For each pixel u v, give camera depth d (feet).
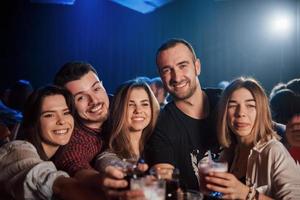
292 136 8.50
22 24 32.63
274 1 30.42
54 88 7.85
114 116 8.64
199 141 9.16
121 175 5.57
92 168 8.16
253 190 6.52
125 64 35.06
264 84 31.55
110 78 35.17
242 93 7.63
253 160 7.38
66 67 8.91
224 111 7.89
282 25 30.48
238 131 7.67
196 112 9.32
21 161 7.02
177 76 9.15
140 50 34.81
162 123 9.18
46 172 6.73
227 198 6.43
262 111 7.54
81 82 8.73
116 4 34.37
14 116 13.42
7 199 7.02
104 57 34.91
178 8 33.37
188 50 9.37
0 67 32.99
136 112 8.64
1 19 32.04
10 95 15.21
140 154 8.98
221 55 32.53
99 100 8.78
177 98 9.27
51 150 8.00
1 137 10.02
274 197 7.02
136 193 5.36
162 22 34.04
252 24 31.27
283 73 30.99
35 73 33.58
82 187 6.41
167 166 7.11
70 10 33.60
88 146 8.46
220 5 32.01
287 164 7.00
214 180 6.32
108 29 34.65
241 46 31.86
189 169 9.09
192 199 6.65
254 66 31.71
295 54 30.53
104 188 5.69
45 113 7.63
